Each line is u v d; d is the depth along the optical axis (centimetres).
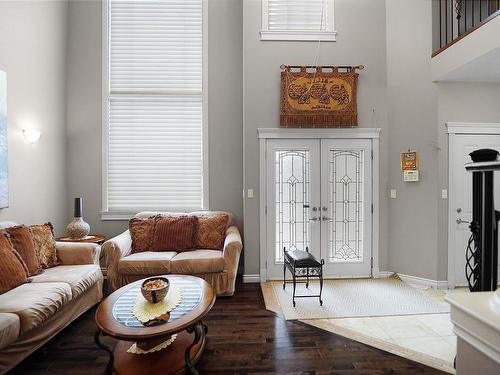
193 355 192
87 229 339
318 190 364
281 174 366
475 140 329
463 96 328
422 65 336
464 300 87
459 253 329
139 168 402
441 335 233
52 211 362
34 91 329
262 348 217
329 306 285
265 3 363
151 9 402
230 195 403
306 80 359
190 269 304
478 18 348
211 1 400
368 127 365
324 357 206
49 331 213
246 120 362
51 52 358
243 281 362
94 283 271
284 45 363
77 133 393
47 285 226
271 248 365
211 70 400
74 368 197
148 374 174
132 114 402
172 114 404
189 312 176
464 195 329
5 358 177
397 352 211
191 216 354
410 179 342
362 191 367
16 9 302
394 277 362
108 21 398
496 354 73
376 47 366
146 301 189
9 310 184
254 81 362
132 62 402
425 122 334
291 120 358
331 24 367
